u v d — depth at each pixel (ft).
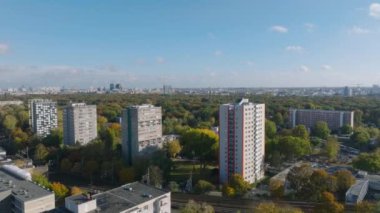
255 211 448.65
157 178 652.48
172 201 598.75
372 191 635.66
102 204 410.11
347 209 524.93
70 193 597.93
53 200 492.13
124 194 444.55
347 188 604.08
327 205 489.67
